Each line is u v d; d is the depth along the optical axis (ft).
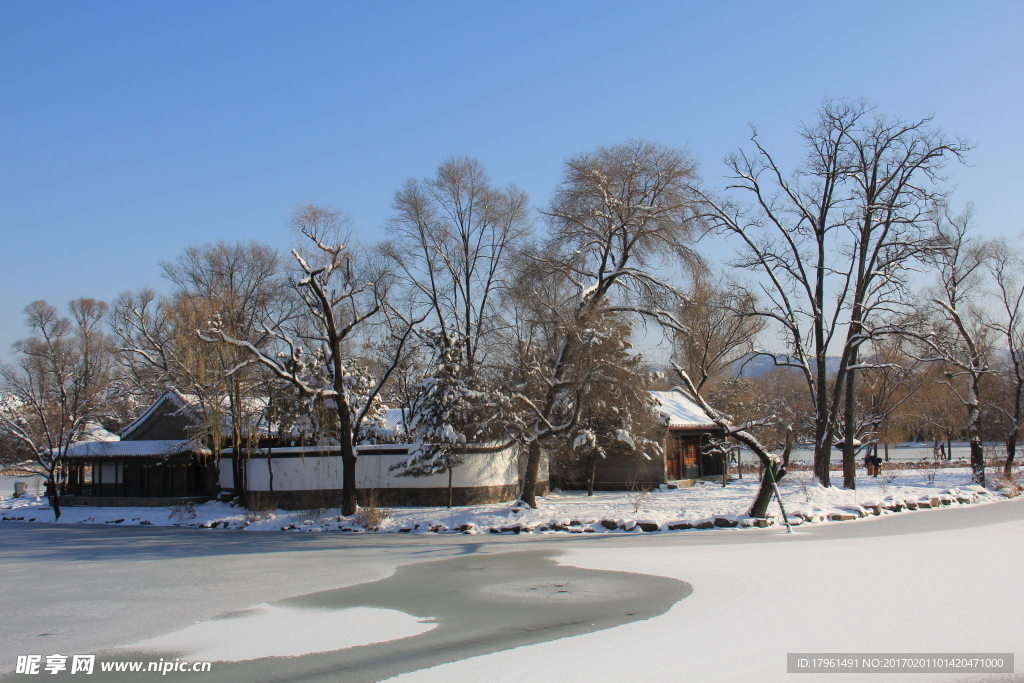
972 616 39.78
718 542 73.46
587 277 98.22
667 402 157.79
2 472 183.62
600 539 80.94
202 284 123.44
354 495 105.70
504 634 39.32
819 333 113.09
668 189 93.04
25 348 179.11
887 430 180.45
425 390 114.83
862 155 108.58
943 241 105.70
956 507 103.40
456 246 129.70
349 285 110.42
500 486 116.37
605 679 31.35
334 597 51.29
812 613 41.37
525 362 100.94
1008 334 134.51
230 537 96.68
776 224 111.45
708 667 32.53
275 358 120.78
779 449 153.79
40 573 68.90
